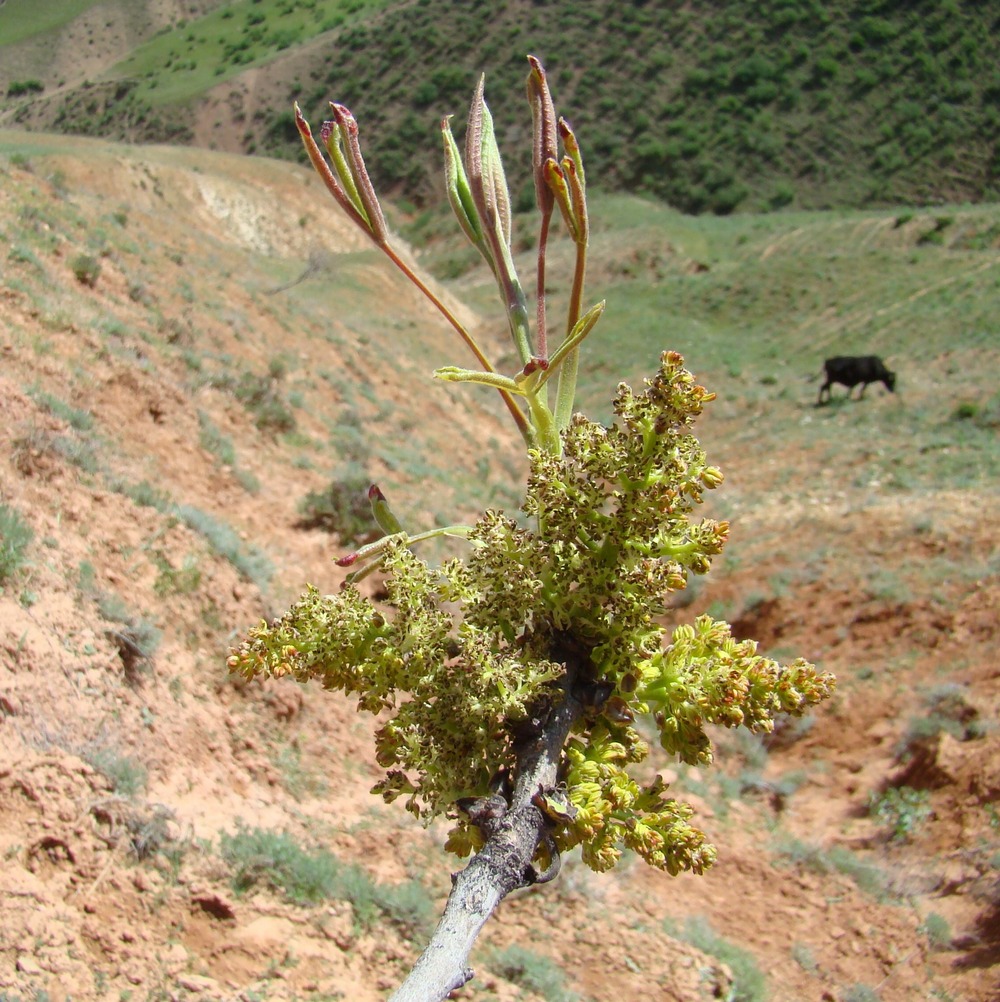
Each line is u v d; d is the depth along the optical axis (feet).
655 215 281.95
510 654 4.79
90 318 46.80
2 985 20.22
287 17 498.69
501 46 389.60
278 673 4.83
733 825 39.73
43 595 28.48
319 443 53.31
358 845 29.12
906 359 122.93
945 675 46.19
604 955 29.43
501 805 4.23
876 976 31.76
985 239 192.54
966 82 347.15
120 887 23.34
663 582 4.78
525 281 203.10
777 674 4.66
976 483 65.67
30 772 23.84
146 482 37.81
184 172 192.75
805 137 341.62
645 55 372.58
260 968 23.29
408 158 360.07
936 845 37.60
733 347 145.69
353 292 134.82
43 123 463.83
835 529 61.57
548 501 4.83
